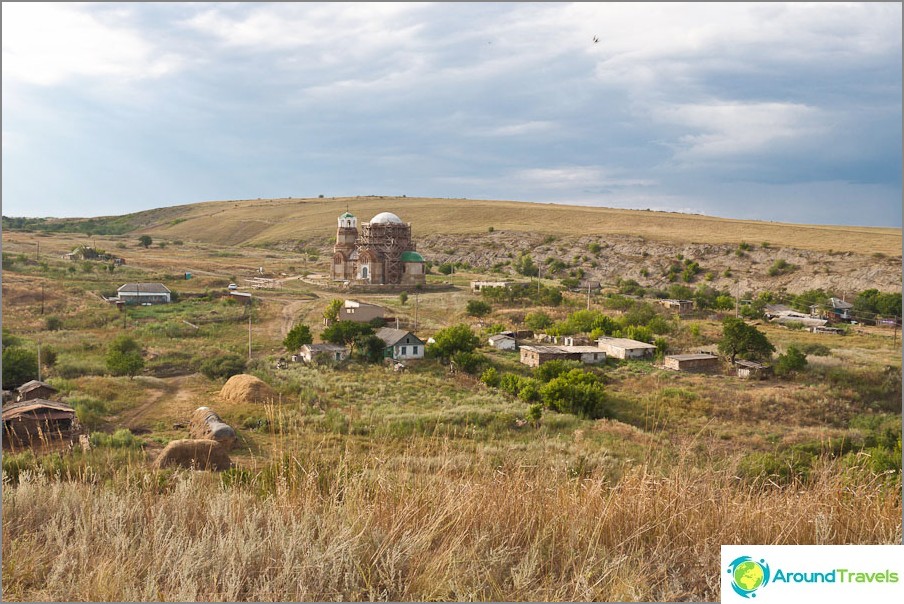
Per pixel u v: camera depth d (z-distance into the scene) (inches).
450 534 202.7
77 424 862.5
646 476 233.0
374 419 944.3
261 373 1342.3
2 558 185.8
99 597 166.6
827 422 1277.1
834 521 213.6
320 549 189.2
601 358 1737.2
